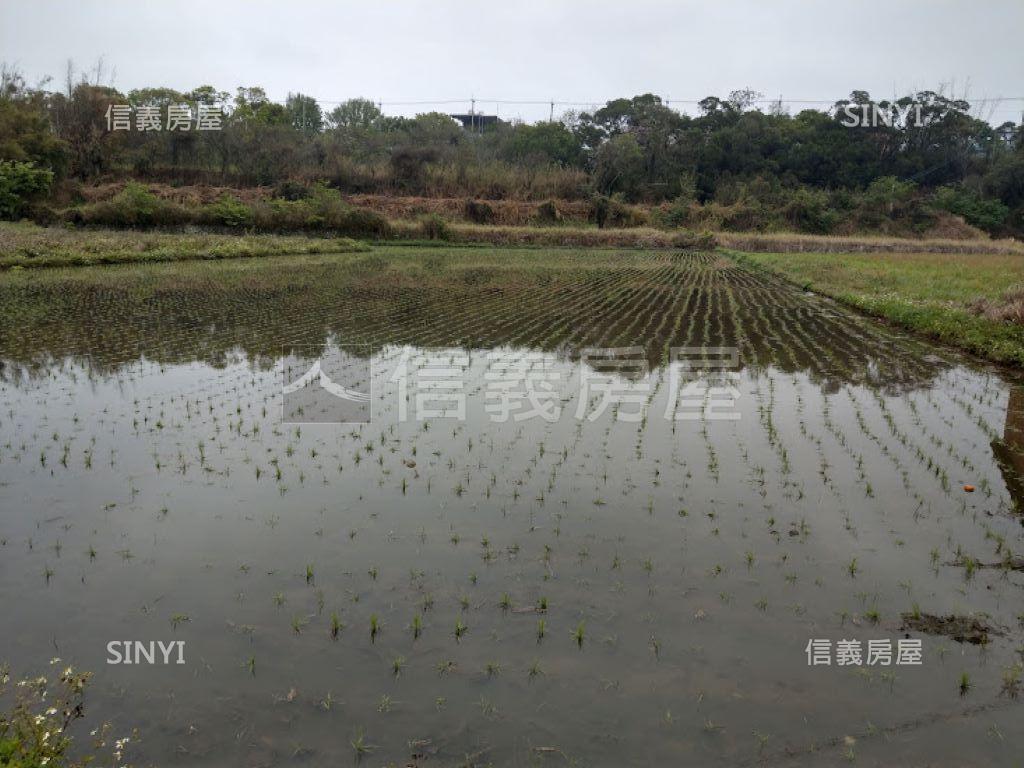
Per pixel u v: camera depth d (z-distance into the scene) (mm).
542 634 4098
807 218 56969
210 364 10586
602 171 62000
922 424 8016
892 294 19078
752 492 6082
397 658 3898
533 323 14883
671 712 3520
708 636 4105
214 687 3674
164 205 35688
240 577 4684
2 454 6734
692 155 67000
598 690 3668
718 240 44094
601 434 7590
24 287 18938
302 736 3350
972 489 6098
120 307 16062
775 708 3553
